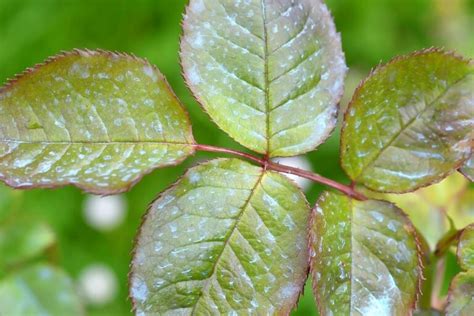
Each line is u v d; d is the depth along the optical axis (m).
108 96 0.38
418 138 0.38
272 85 0.38
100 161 0.38
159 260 0.37
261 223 0.37
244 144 0.38
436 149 0.38
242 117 0.38
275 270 0.37
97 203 0.79
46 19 0.84
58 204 0.80
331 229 0.38
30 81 0.37
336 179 0.74
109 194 0.37
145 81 0.38
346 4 0.82
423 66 0.38
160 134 0.38
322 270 0.37
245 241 0.37
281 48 0.38
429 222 0.44
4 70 0.83
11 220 0.51
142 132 0.38
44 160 0.37
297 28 0.38
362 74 0.79
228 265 0.37
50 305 0.50
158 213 0.37
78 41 0.84
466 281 0.38
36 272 0.50
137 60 0.38
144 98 0.38
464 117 0.38
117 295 0.79
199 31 0.38
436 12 0.82
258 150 0.38
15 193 0.51
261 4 0.38
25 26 0.84
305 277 0.37
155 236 0.37
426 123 0.38
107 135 0.38
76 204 0.80
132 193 0.80
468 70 0.38
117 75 0.38
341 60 0.38
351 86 0.76
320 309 0.37
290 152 0.38
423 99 0.38
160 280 0.37
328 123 0.38
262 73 0.38
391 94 0.38
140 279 0.37
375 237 0.38
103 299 0.78
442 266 0.43
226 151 0.38
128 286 0.37
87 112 0.38
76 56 0.37
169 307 0.37
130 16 0.83
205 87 0.38
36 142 0.37
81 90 0.38
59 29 0.84
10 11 0.85
